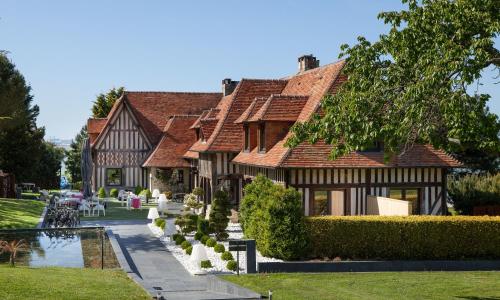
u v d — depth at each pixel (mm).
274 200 19812
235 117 32750
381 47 16016
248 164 27766
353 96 15234
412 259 19703
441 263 19125
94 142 49156
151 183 47438
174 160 46625
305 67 36594
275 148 26359
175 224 25922
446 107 13250
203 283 17359
